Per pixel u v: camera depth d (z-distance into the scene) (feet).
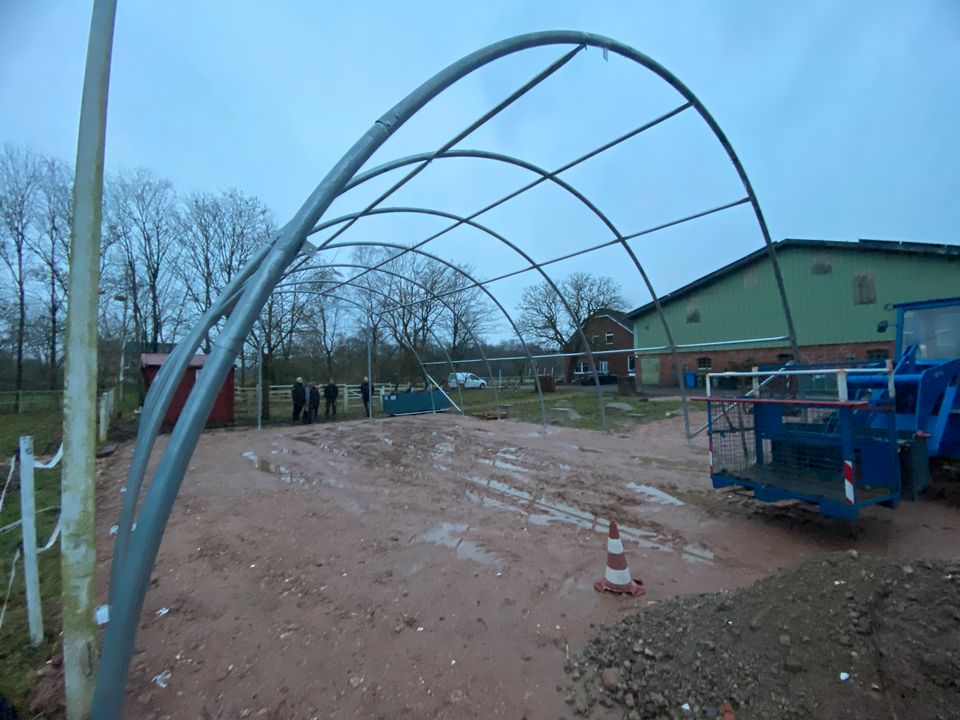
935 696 7.27
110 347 89.71
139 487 10.17
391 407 61.16
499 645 10.44
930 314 21.77
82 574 7.75
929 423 17.83
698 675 8.55
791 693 7.83
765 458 18.42
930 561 9.77
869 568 9.75
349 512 20.08
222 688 9.32
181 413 7.89
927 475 16.88
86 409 7.72
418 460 30.66
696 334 88.17
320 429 48.93
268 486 24.84
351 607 12.25
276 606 12.43
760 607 9.68
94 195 7.61
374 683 9.36
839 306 74.23
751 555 14.64
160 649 10.61
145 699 9.02
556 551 15.39
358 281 61.11
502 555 15.17
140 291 94.17
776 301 79.05
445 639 10.74
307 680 9.50
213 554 15.84
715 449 18.15
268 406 62.44
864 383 19.42
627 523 17.83
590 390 99.14
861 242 71.67
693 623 9.82
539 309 137.18
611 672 9.12
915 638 8.11
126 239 92.68
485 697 8.90
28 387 96.53
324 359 97.30
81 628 7.77
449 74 11.11
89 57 7.56
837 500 14.42
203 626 11.52
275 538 17.21
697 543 15.71
